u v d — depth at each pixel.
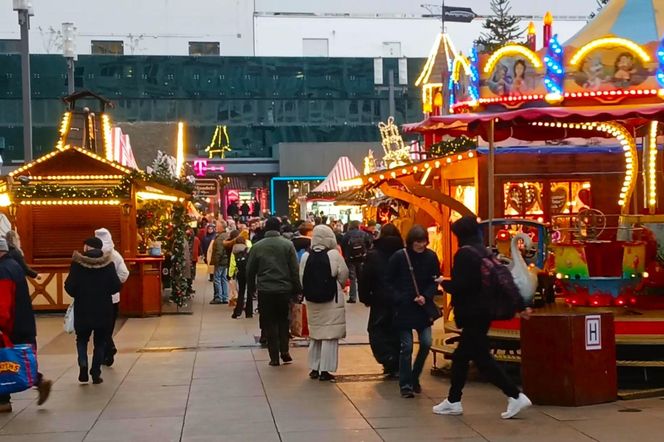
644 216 12.04
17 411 9.01
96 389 10.14
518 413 8.33
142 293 17.45
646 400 9.03
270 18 57.38
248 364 11.83
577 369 8.70
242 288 17.31
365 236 20.06
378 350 10.55
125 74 53.22
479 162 16.50
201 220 33.41
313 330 10.52
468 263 8.10
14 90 51.22
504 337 10.11
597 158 17.11
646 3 12.16
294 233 17.61
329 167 50.22
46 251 17.64
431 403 9.03
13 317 9.30
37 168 17.98
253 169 50.78
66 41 27.44
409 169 14.08
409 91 55.72
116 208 17.69
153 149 32.34
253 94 54.69
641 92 11.01
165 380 10.66
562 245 11.16
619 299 10.98
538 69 11.24
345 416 8.49
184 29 56.31
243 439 7.64
